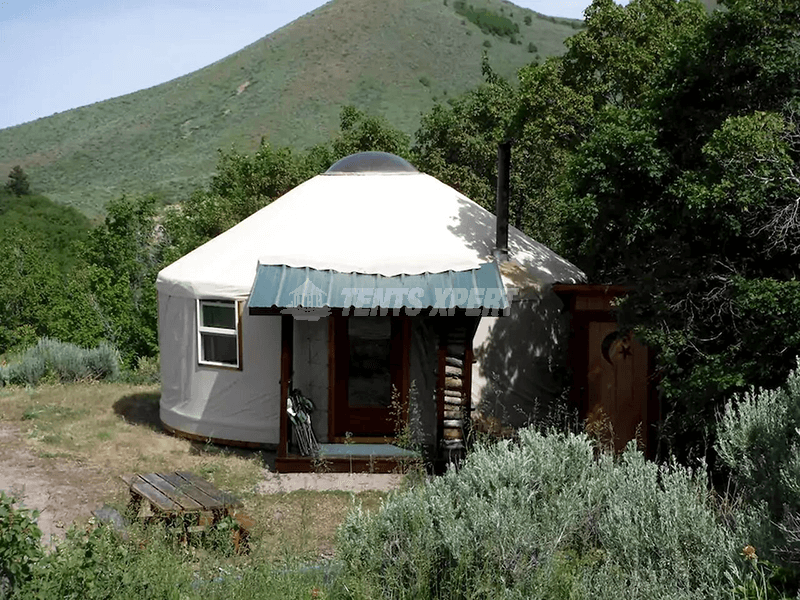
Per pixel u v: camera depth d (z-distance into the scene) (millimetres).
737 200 9148
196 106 149750
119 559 6508
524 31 193000
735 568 5629
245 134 132750
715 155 9289
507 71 165125
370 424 12297
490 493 6746
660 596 5641
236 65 163750
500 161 13109
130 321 25047
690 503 6426
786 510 6215
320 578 6875
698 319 10094
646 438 12094
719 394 9469
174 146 131625
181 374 13203
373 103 144250
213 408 12867
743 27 10070
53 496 10102
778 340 9023
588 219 10875
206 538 8062
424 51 166250
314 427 12312
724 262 9938
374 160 14562
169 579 6543
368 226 13250
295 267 12320
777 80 9836
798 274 9750
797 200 9039
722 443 7520
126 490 10383
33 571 5898
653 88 11086
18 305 31750
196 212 30359
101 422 14070
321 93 148250
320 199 13867
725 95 10469
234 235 13758
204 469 11492
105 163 127500
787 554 5922
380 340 12250
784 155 9148
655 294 10133
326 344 12227
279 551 8016
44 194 108500
